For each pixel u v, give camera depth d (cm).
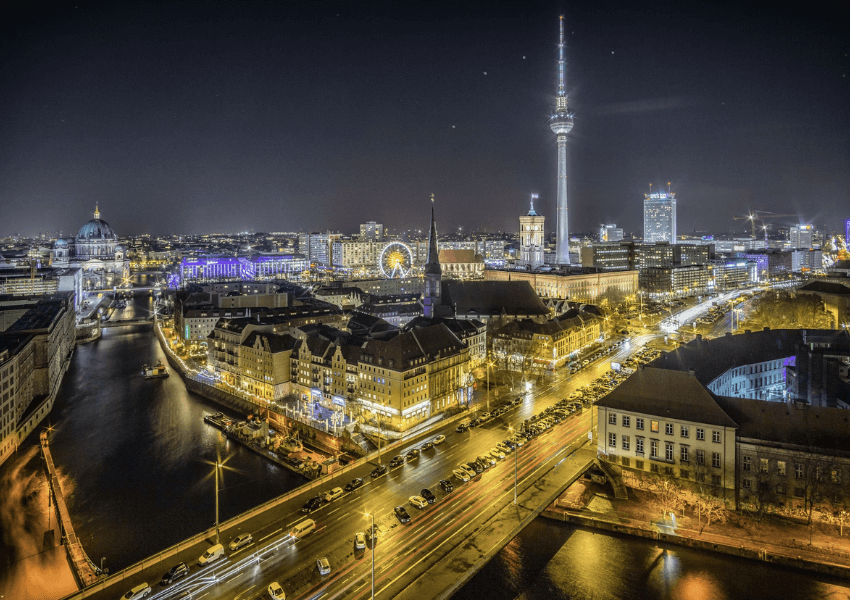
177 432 15862
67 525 10719
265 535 9138
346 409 15688
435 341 16075
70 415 17450
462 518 9544
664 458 10444
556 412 14762
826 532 8969
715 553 8606
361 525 9412
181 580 7969
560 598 7662
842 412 9538
